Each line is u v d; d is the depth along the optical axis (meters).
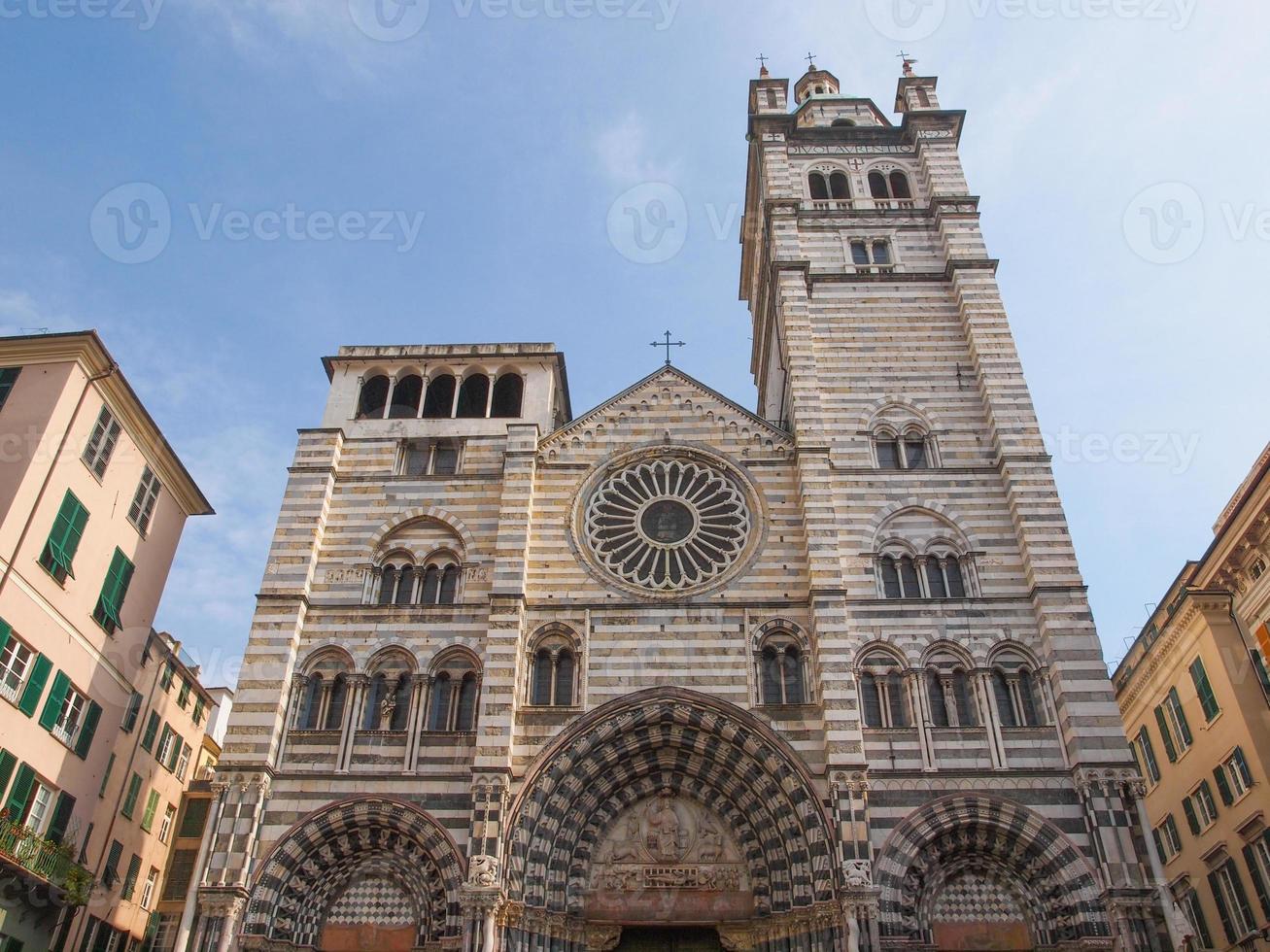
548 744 38.66
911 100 61.62
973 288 51.25
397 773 38.56
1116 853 35.44
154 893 54.03
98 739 43.97
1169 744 53.12
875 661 40.84
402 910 37.25
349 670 41.19
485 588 43.16
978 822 37.00
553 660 41.28
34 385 40.78
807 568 42.94
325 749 39.31
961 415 47.81
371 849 38.09
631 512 45.38
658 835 38.81
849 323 51.09
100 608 43.00
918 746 38.56
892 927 35.06
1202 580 48.06
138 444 45.72
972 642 40.94
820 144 60.19
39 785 39.62
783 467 46.00
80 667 41.91
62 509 40.19
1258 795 43.88
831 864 35.94
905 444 47.53
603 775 39.56
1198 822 50.19
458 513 45.16
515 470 45.47
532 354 50.03
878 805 37.31
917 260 53.78
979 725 39.12
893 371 49.38
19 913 37.53
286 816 37.81
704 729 39.41
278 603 42.09
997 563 43.06
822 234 55.16
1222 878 47.88
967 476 45.56
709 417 47.62
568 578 43.19
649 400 48.25
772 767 38.34
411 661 41.28
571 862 38.09
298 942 36.41
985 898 36.66
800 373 48.16
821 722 38.84
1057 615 40.59
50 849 38.25
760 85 63.44
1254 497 42.91
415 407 50.06
